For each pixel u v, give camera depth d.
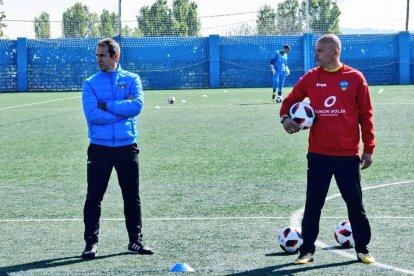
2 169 12.58
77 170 12.41
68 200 9.77
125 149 6.89
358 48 44.16
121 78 6.90
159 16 48.69
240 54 43.69
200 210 8.95
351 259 6.57
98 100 6.85
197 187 10.57
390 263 6.42
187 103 28.64
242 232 7.75
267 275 6.09
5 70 42.72
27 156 14.11
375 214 8.57
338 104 6.25
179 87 43.69
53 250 7.09
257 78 43.88
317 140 6.33
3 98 34.78
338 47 6.26
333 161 6.30
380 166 12.29
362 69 44.25
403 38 44.03
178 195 9.97
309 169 6.42
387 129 17.81
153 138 16.72
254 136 16.81
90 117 6.78
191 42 43.62
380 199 9.48
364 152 6.40
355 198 6.33
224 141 15.96
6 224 8.33
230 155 13.80
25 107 27.47
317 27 48.91
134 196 6.97
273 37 43.72
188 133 17.66
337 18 48.72
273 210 8.88
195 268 6.34
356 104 6.32
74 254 6.92
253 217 8.49
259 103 27.84
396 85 42.62
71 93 39.53
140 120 21.28
